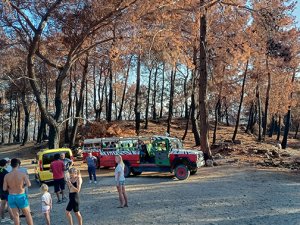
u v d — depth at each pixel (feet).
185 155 66.18
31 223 35.27
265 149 106.22
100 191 56.24
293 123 245.24
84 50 93.25
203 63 90.43
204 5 81.82
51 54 102.22
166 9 81.35
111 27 91.71
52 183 67.05
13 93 190.80
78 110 128.98
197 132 118.21
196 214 39.58
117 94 214.28
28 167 96.32
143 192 53.36
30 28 90.22
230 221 36.47
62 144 136.26
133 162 69.51
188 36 95.50
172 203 45.16
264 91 152.25
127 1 81.92
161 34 86.84
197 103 126.62
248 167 78.33
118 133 124.06
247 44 87.81
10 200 34.60
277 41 85.97
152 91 208.64
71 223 36.24
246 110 229.25
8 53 111.45
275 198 47.01
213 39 97.04
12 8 79.71
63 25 86.28
